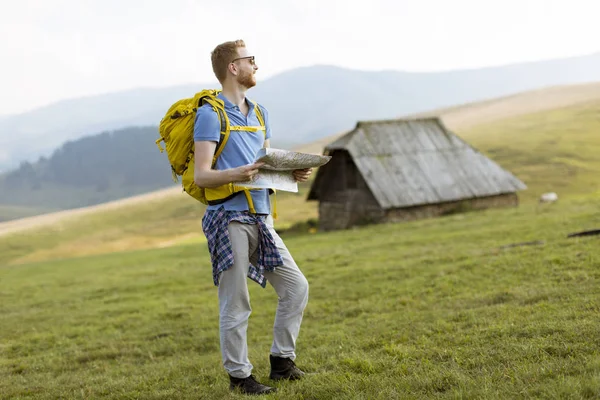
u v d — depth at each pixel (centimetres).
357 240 2733
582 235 1510
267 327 1073
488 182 4281
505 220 2502
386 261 1761
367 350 714
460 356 580
